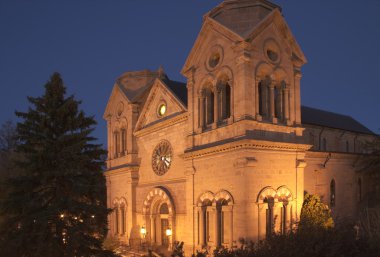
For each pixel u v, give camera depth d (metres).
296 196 29.81
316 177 35.53
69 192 23.95
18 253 22.30
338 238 13.02
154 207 39.47
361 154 39.47
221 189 29.38
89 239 23.95
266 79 30.00
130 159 43.19
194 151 32.03
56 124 24.45
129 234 42.06
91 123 25.83
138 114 44.28
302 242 12.70
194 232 31.86
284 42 31.14
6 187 24.41
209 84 32.44
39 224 22.16
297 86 31.45
